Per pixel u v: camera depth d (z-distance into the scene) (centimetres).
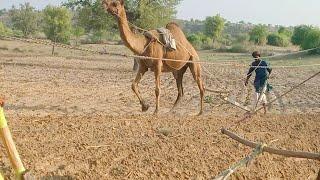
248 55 5366
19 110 1462
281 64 3972
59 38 5581
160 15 3538
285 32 9381
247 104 1780
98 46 6141
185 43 1452
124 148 945
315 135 1159
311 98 2028
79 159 871
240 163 561
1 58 3794
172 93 2075
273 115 1441
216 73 3356
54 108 1538
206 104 1750
